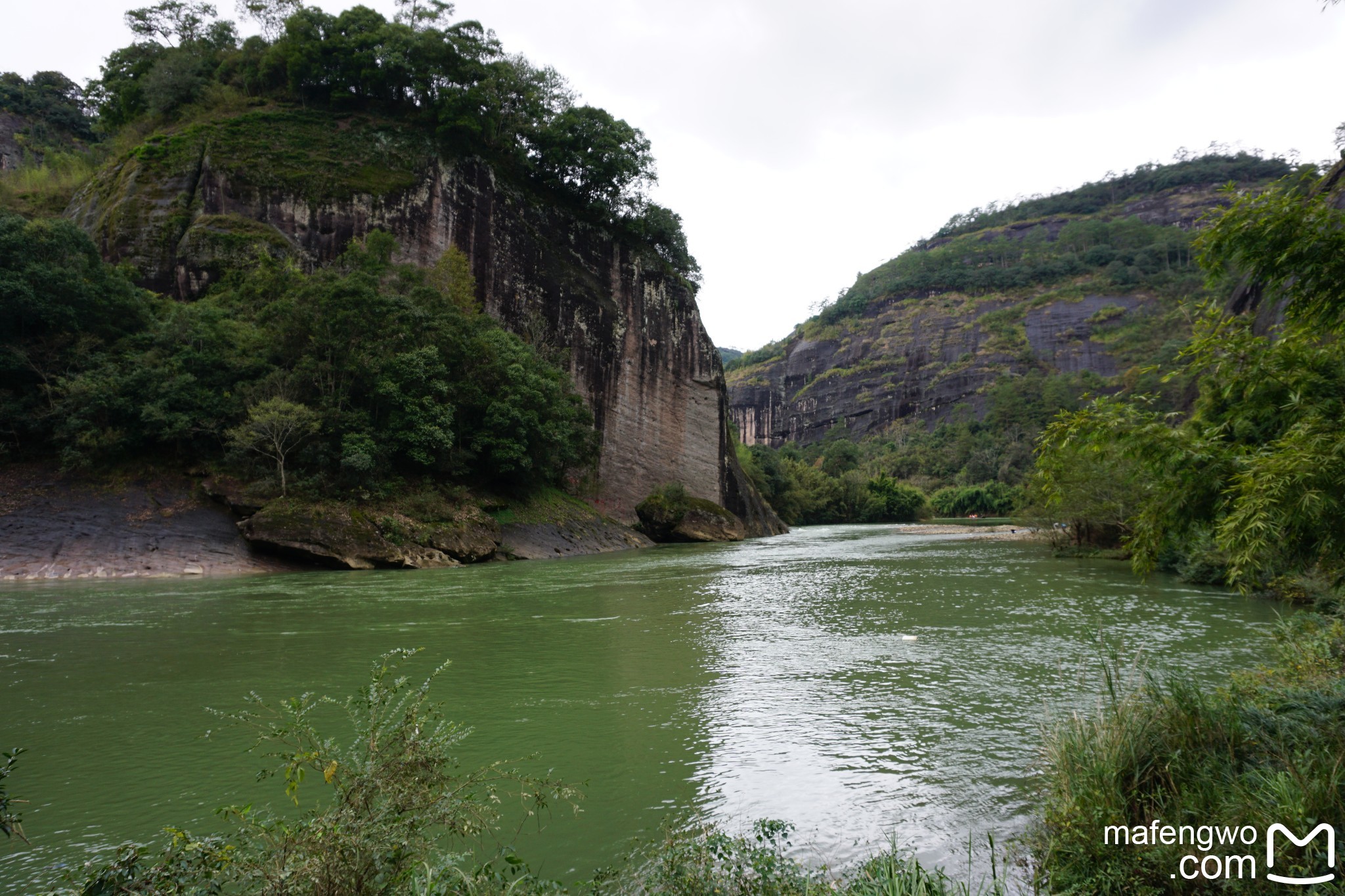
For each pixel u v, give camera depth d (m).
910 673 9.70
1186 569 18.92
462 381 32.66
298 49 43.97
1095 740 5.13
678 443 54.72
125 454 25.75
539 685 9.36
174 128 41.78
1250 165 174.12
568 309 49.47
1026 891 4.16
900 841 4.89
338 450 27.73
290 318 28.53
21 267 25.48
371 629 13.35
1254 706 5.73
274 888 3.08
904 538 49.03
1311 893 3.52
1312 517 4.00
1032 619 13.70
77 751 6.96
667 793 5.83
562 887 3.88
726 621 14.17
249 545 24.67
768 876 3.91
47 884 4.39
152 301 30.44
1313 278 4.87
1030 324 147.62
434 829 5.11
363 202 40.28
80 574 21.58
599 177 53.56
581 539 36.97
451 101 44.94
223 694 8.97
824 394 163.38
